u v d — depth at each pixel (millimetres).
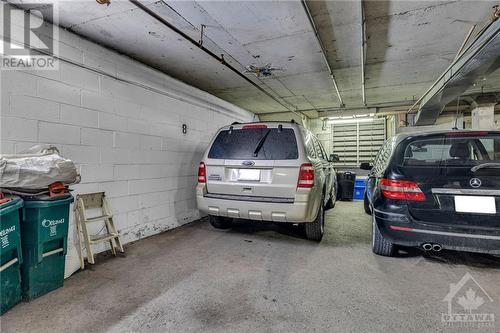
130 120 3484
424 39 3297
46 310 1877
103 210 3047
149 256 2938
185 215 4484
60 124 2656
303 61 3938
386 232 2580
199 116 5094
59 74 2652
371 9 2635
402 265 2682
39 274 2051
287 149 3078
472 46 3436
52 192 2096
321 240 3529
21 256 1932
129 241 3426
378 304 1960
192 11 2555
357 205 6516
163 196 4016
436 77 4801
